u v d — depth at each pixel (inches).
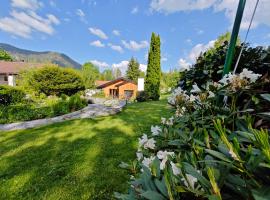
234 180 18.2
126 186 95.7
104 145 157.9
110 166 118.5
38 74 561.0
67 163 125.3
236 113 34.9
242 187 17.6
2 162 129.7
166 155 27.4
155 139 40.1
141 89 711.7
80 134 195.8
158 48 642.2
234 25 44.9
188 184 18.8
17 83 597.9
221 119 35.4
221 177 18.5
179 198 18.7
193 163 22.8
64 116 303.1
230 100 46.3
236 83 36.4
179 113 47.1
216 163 20.8
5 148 158.7
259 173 17.4
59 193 92.4
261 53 63.2
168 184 17.9
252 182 17.4
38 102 402.3
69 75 609.9
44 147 158.7
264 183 17.2
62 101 355.9
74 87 626.5
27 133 206.1
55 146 160.2
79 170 114.9
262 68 60.0
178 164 21.4
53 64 626.8
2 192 94.4
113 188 94.7
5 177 108.8
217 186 17.3
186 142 31.5
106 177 105.4
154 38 643.5
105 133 196.1
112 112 328.8
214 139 28.9
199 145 28.8
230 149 19.0
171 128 39.3
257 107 37.7
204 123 38.4
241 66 62.4
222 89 37.9
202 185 18.2
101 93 887.7
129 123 239.6
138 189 22.2
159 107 393.1
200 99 43.1
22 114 281.6
